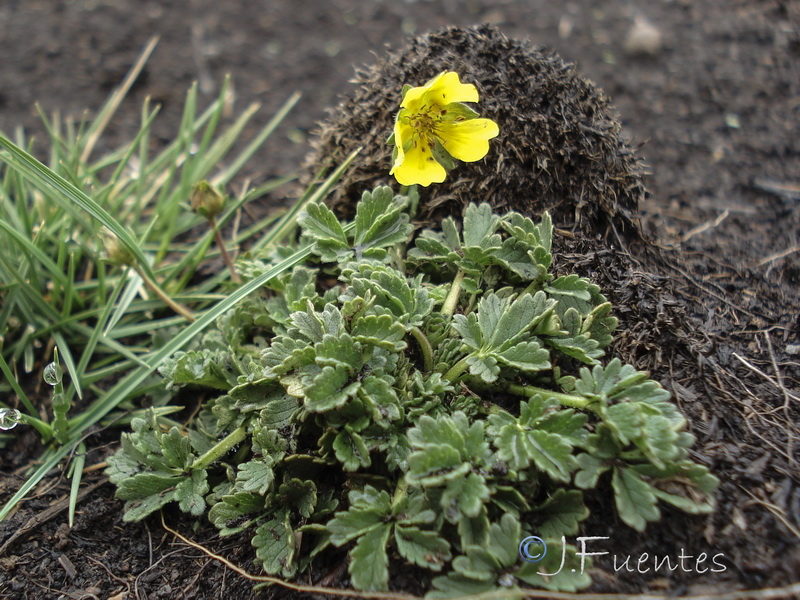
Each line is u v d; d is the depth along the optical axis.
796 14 0.28
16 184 0.21
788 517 0.16
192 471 0.17
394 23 0.31
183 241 0.23
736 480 0.16
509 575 0.15
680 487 0.16
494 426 0.16
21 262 0.21
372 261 0.18
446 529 0.16
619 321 0.18
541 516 0.16
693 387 0.17
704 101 0.26
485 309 0.17
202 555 0.17
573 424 0.16
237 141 0.26
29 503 0.18
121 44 0.30
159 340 0.20
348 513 0.16
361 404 0.16
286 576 0.16
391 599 0.16
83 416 0.19
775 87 0.26
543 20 0.30
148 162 0.25
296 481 0.17
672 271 0.20
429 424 0.16
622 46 0.28
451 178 0.19
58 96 0.28
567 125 0.19
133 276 0.21
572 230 0.19
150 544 0.17
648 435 0.15
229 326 0.19
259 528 0.17
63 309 0.20
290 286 0.18
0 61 0.29
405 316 0.17
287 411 0.17
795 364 0.18
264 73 0.29
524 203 0.19
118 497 0.17
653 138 0.25
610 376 0.16
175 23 0.32
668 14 0.30
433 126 0.18
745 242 0.21
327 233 0.18
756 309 0.19
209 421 0.18
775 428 0.17
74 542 0.18
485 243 0.18
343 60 0.30
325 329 0.17
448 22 0.31
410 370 0.17
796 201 0.22
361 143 0.20
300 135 0.27
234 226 0.23
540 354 0.16
